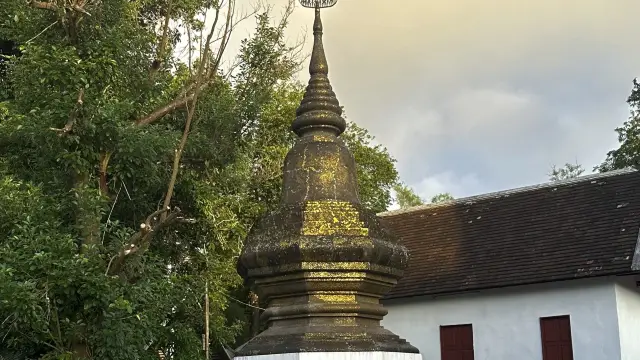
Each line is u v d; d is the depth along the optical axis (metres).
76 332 8.81
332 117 5.46
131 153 9.77
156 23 14.16
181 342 11.18
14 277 8.23
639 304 17.14
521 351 16.88
